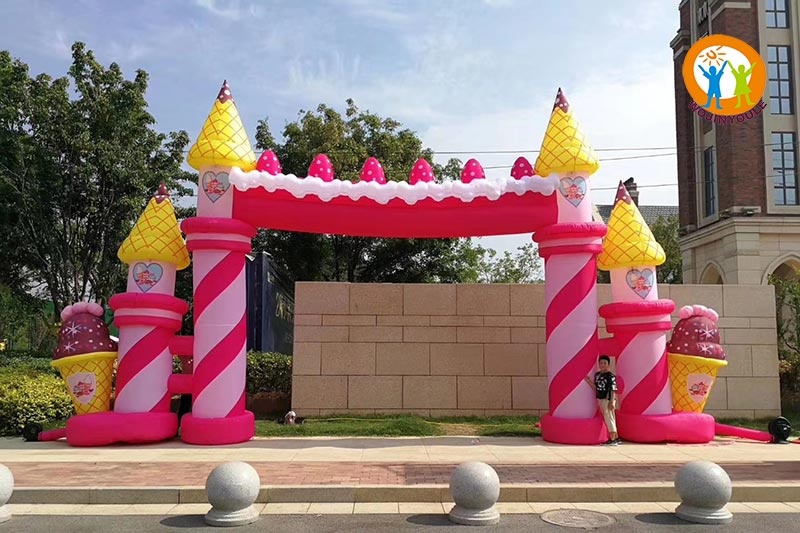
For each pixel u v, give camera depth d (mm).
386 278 24406
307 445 9859
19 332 26516
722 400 12602
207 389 10016
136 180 19547
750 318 12828
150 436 9820
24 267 20984
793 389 13789
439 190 10094
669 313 10383
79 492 6816
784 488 7059
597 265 11055
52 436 10273
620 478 7438
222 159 10133
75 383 10125
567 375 10125
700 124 27188
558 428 10000
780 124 24625
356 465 8219
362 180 10609
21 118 18750
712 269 25922
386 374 12602
